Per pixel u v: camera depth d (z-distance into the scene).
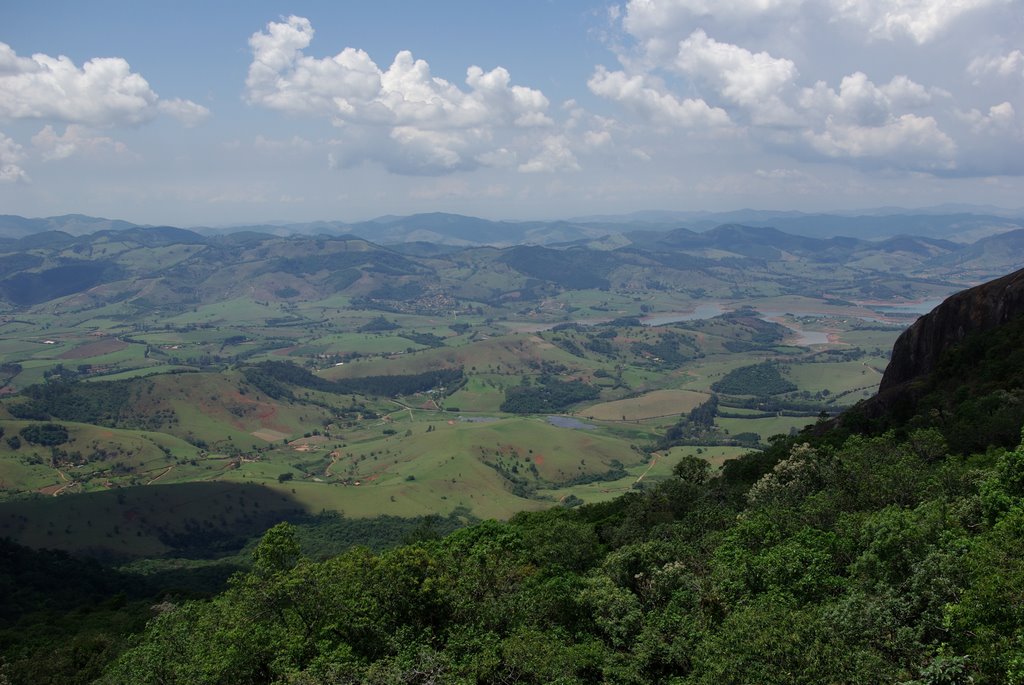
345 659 38.47
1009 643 27.16
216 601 51.03
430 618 44.97
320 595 43.38
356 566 46.38
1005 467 42.41
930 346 116.75
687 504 89.62
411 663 38.75
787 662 30.95
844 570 43.06
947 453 65.75
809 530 47.53
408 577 45.25
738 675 31.91
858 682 29.53
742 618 34.50
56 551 161.12
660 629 42.50
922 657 31.56
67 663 66.38
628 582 53.75
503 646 41.25
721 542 55.50
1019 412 64.38
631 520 80.75
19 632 92.44
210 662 39.88
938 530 39.38
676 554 54.97
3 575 134.75
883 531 39.22
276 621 43.03
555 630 46.25
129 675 43.38
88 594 135.75
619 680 40.66
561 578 52.06
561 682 38.38
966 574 33.38
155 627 47.69
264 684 41.06
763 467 102.62
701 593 46.06
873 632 33.00
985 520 41.16
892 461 62.69
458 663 40.47
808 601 38.88
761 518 55.53
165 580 152.00
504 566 53.50
